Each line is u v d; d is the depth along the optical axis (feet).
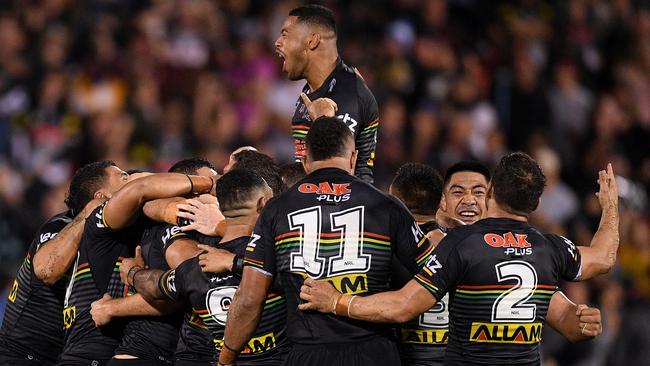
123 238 65.92
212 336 61.62
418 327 61.82
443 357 61.87
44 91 145.28
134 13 159.02
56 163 139.23
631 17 177.99
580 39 170.81
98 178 68.80
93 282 65.77
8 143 141.59
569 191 145.48
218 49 153.89
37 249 68.49
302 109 65.87
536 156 146.51
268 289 57.77
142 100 143.95
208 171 68.64
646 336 99.55
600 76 169.99
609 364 101.04
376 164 136.67
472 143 148.15
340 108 64.69
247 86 147.74
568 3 173.58
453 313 57.21
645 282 127.44
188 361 62.18
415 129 143.02
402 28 159.43
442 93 150.92
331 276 56.24
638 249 134.10
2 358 68.80
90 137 141.08
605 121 159.02
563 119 157.48
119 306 63.41
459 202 66.54
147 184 63.46
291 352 57.41
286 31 66.23
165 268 63.77
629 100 165.58
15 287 70.44
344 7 161.17
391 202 57.16
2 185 129.90
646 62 172.55
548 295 57.26
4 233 124.77
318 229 56.59
